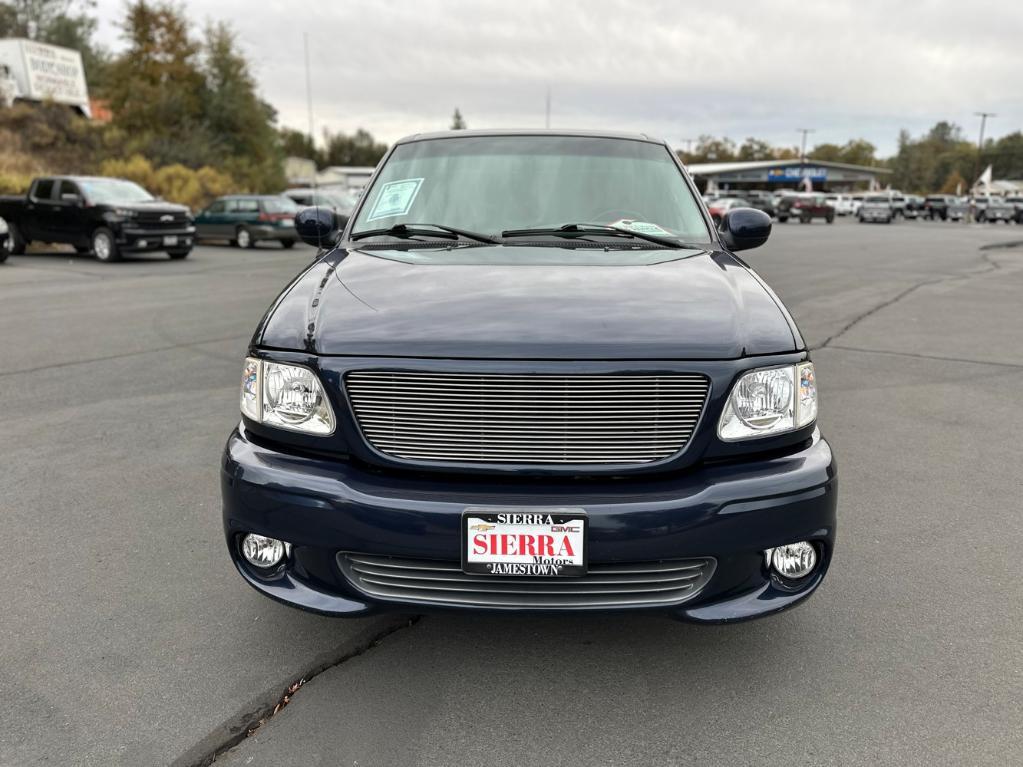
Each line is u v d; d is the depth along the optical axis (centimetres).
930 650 272
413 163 376
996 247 2438
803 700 245
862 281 1390
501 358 230
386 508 226
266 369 251
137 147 3288
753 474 234
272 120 4231
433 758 220
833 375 670
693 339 238
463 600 232
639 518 223
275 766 217
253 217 2208
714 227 350
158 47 3662
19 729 231
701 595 235
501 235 331
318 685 252
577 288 265
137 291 1188
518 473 230
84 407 557
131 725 233
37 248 2003
